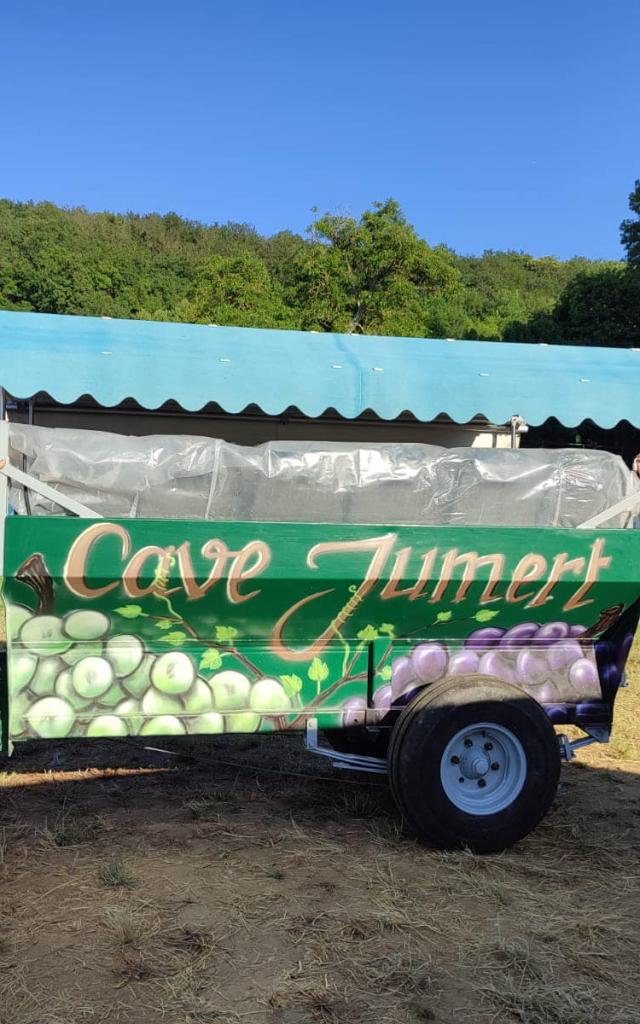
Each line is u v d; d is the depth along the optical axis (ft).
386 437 34.88
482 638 14.89
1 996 9.92
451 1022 9.80
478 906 12.44
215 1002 9.96
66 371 16.40
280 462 14.33
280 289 109.09
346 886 12.91
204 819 15.46
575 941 11.63
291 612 13.87
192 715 13.92
